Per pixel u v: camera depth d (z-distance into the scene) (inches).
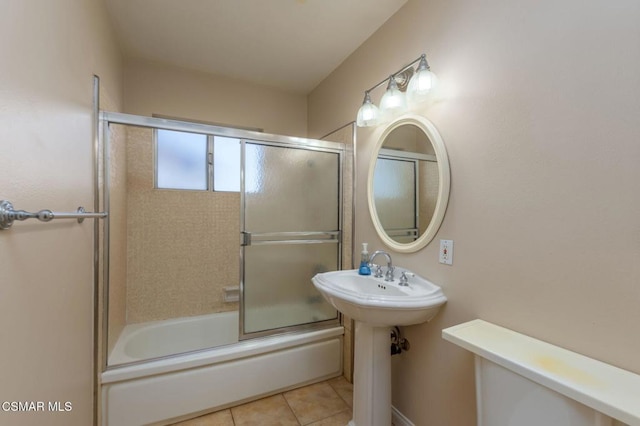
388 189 68.8
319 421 64.6
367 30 74.4
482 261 46.3
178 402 62.6
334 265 87.5
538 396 31.5
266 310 77.8
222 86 101.0
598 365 31.8
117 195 73.8
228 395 67.5
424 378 57.1
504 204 43.1
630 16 30.7
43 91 33.9
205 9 67.2
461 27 50.3
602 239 32.7
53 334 36.9
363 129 79.5
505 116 43.0
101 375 57.0
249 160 76.0
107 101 66.5
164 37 77.9
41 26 33.4
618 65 31.5
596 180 33.2
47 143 35.0
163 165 93.4
